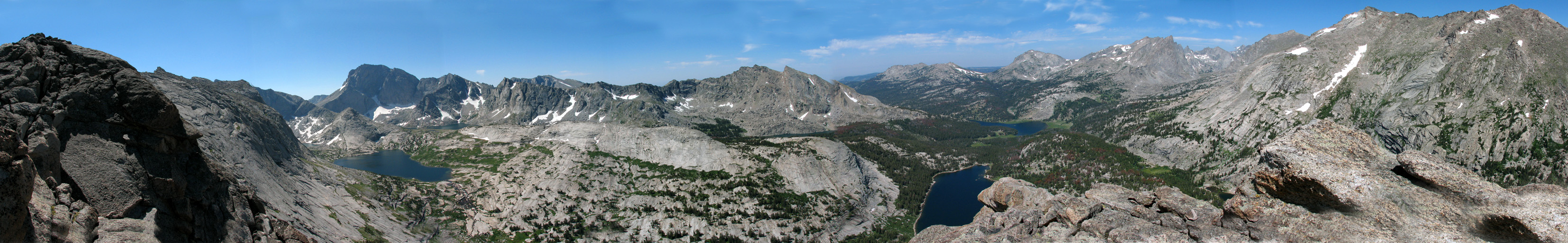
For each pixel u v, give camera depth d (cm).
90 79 2941
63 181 2583
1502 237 1772
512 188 14562
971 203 15825
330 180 11638
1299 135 2327
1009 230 2697
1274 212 2183
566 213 12638
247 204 3700
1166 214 2541
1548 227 1652
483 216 12156
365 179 13238
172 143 3123
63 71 2952
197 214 3116
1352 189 2022
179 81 13788
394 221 10444
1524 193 1838
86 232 2288
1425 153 2098
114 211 2623
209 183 3291
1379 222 1939
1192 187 17388
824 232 12256
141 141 2961
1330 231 2006
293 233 3959
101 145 2784
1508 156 17000
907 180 17962
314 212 7969
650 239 11269
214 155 8819
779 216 12656
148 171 2902
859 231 12850
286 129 17662
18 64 2797
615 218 12400
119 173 2738
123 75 3017
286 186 8925
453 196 13462
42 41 3062
